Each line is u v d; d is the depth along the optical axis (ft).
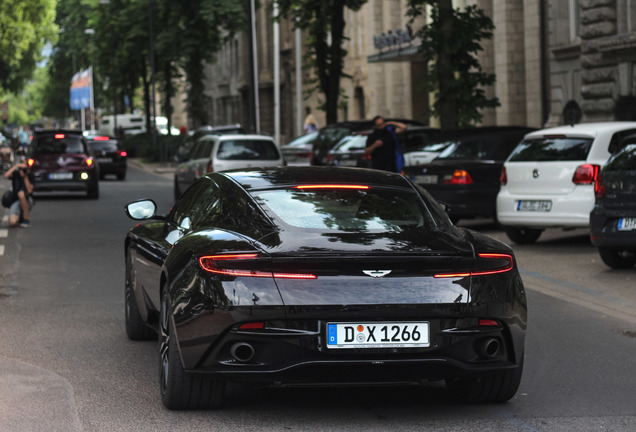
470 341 25.35
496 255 25.94
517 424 26.11
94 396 29.12
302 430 25.52
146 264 33.68
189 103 221.05
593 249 66.74
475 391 27.91
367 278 24.72
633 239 53.88
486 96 101.96
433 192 77.92
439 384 30.94
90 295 49.73
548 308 45.50
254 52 138.10
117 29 252.21
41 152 127.24
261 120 329.72
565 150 66.08
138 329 37.55
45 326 41.14
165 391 27.32
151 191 145.38
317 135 131.95
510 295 25.72
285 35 298.56
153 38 240.12
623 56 122.21
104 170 180.55
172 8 216.13
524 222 67.10
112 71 303.27
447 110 101.30
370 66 221.66
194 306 25.20
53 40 321.11
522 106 163.02
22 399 28.73
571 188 65.26
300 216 27.17
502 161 78.13
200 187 31.96
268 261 24.70
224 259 25.04
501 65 163.02
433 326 24.97
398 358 24.80
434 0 101.65
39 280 55.11
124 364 33.68
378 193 29.01
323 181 29.60
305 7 139.44
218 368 25.07
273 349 24.63
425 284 24.91
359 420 26.53
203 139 110.01
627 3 123.24
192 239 27.35
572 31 139.03
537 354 35.50
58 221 94.99
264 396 29.19
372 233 26.35
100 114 424.05
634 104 122.42
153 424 26.03
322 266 24.70
